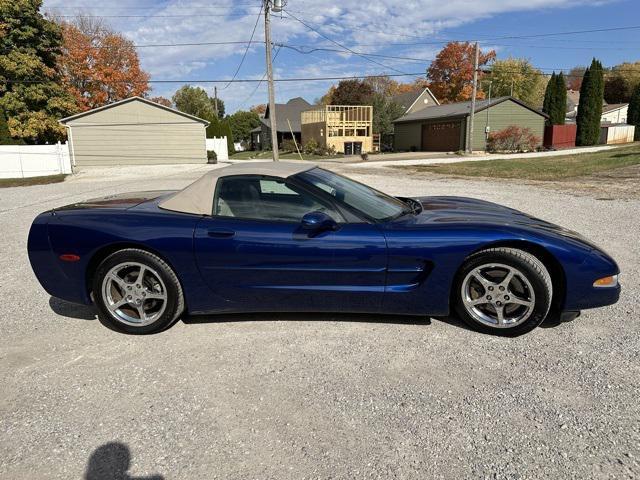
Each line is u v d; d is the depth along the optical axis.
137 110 28.86
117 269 3.43
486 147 34.22
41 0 29.81
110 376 2.88
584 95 37.09
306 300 3.37
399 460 2.07
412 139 41.59
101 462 2.12
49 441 2.28
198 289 3.42
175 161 30.30
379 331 3.38
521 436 2.21
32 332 3.57
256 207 3.41
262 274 3.32
